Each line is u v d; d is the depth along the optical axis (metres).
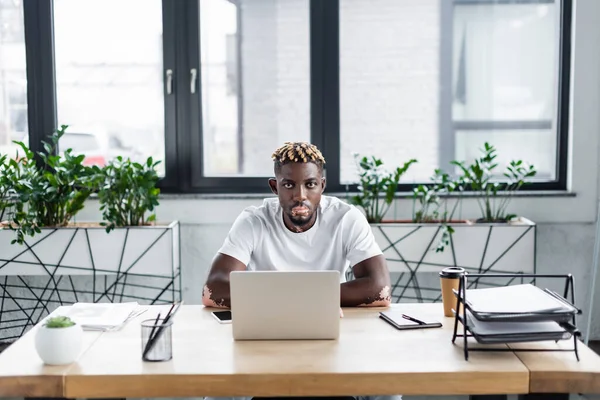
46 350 1.77
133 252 3.46
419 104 3.85
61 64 3.86
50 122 3.87
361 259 2.44
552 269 3.79
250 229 2.48
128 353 1.87
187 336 2.01
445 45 3.81
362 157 3.86
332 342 1.95
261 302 1.95
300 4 3.80
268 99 3.86
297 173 2.32
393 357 1.82
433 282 3.77
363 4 3.79
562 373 1.70
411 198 3.74
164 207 3.78
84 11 3.83
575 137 3.73
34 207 3.46
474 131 3.85
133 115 3.88
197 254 3.81
